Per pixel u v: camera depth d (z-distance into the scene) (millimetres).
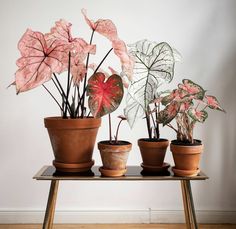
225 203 2020
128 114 1291
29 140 1964
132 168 1428
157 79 1297
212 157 2000
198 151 1260
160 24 1956
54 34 1221
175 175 1291
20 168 1974
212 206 2021
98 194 2004
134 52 1317
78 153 1290
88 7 1938
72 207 2000
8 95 1940
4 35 1915
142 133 1968
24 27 1925
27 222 1987
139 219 2006
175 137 1963
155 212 2010
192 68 1973
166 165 1383
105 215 2002
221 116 1984
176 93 1230
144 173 1326
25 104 1948
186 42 1965
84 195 2002
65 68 1211
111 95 1164
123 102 1964
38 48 1147
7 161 1966
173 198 2014
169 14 1955
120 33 1950
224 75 1978
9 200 1983
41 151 1970
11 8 1914
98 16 1939
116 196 2006
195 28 1964
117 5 1941
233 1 1962
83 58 1243
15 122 1954
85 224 1993
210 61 1973
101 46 1945
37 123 1959
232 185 2008
